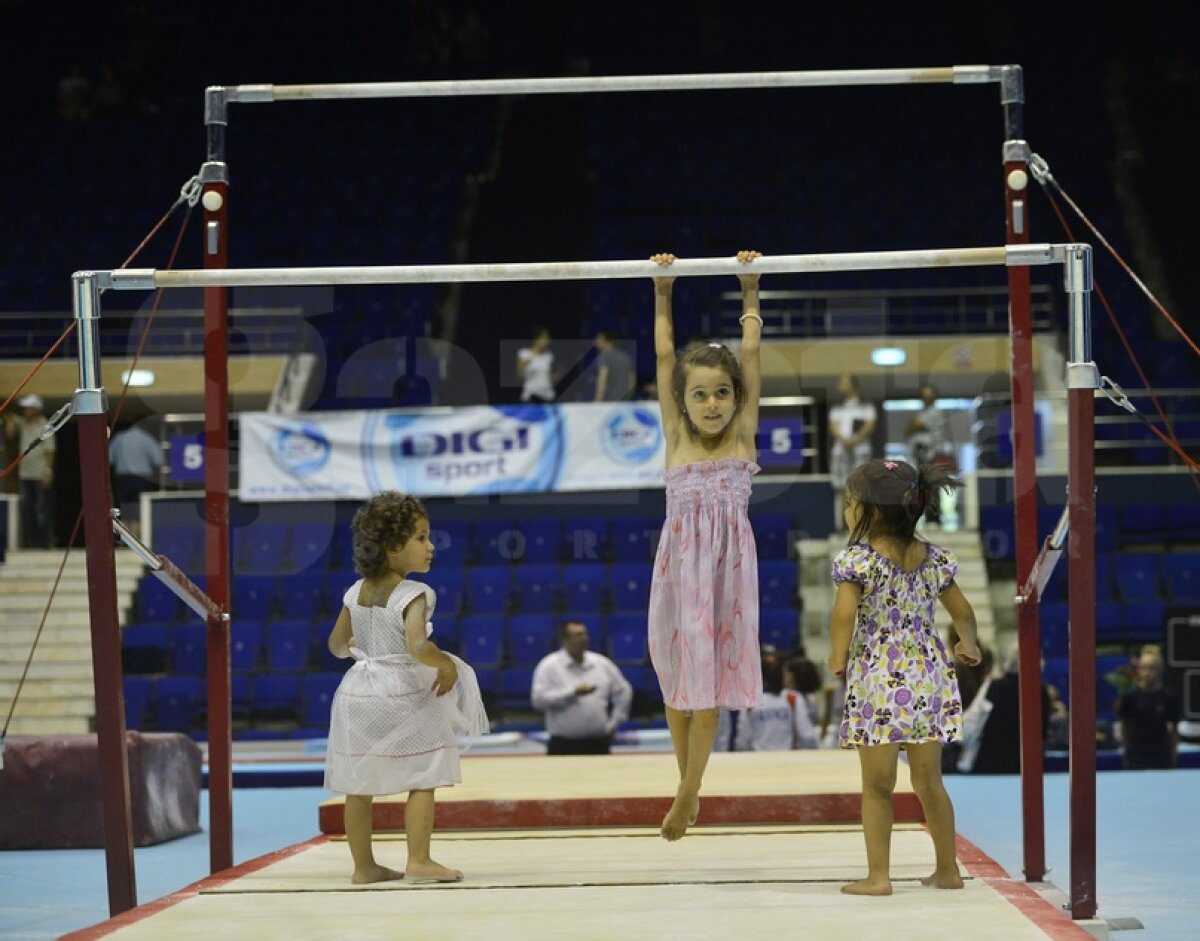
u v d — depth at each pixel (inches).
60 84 744.3
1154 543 540.7
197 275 179.9
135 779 285.6
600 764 298.7
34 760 288.4
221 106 216.2
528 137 731.4
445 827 229.1
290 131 726.5
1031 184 693.3
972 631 172.9
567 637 390.3
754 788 236.7
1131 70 754.8
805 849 205.5
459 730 186.1
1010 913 149.3
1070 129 725.9
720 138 730.2
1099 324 627.8
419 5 776.3
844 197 699.4
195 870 253.0
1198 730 453.1
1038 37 768.9
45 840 286.4
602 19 776.9
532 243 676.7
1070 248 174.7
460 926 145.8
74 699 493.0
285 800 379.6
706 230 677.3
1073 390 170.9
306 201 695.7
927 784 168.9
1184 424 593.9
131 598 517.7
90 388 174.4
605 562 528.1
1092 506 168.9
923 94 743.1
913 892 165.0
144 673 496.4
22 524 540.1
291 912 156.5
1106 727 453.4
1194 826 284.2
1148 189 698.2
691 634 175.9
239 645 495.5
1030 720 204.5
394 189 706.2
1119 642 507.8
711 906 156.1
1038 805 203.6
